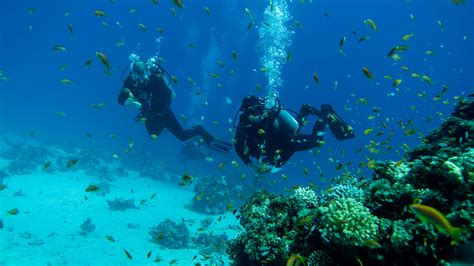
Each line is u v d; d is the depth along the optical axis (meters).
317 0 59.34
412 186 3.56
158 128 9.52
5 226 9.95
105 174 17.16
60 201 12.84
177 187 17.28
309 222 3.63
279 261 4.05
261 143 6.17
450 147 4.31
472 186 2.91
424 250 2.64
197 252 9.74
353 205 3.21
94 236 10.15
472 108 5.29
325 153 33.78
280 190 18.58
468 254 2.42
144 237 10.49
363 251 2.99
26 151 18.77
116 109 46.75
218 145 10.34
